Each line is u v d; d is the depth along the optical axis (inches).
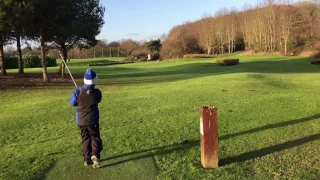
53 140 265.7
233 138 252.7
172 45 2913.4
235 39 2928.2
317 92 506.9
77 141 258.2
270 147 228.2
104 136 269.3
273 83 665.6
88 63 2340.1
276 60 1708.9
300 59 1720.0
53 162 211.9
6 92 581.0
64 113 383.2
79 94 200.8
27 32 689.0
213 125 191.3
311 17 2122.3
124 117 348.8
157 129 289.1
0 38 772.0
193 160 208.1
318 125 284.2
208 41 2832.2
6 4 598.2
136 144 245.4
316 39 2032.5
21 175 191.5
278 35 2247.8
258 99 434.9
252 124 294.4
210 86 624.1
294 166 192.5
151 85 720.3
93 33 994.7
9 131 303.4
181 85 684.1
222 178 178.5
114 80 878.4
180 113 360.8
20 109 420.5
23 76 844.6
